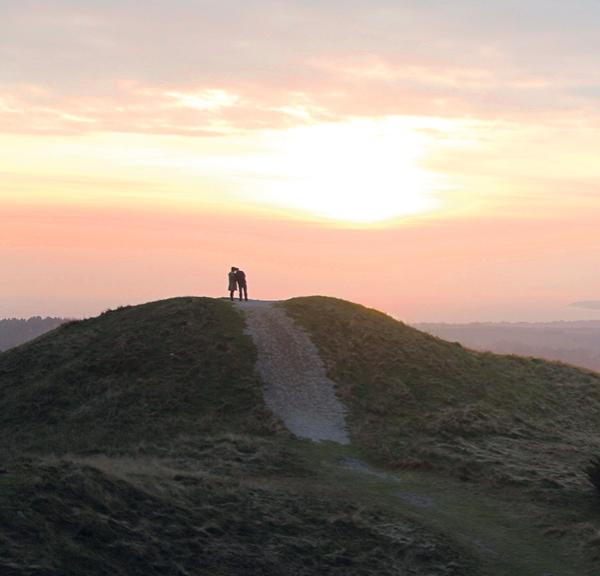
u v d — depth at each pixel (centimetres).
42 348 4372
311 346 4209
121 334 4331
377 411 3612
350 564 2158
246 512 2330
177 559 1956
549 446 3469
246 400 3616
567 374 4756
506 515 2673
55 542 1819
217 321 4469
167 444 3141
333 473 2936
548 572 2267
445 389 3956
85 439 3194
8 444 3206
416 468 3064
